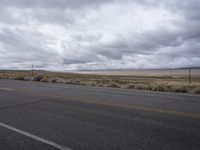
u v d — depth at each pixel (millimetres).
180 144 5387
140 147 5188
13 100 11367
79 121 7371
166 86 20062
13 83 22062
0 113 8508
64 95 13234
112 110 9047
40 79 28984
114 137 5844
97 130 6422
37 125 6926
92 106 9875
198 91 17062
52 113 8500
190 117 7973
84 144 5367
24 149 5082
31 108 9414
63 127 6711
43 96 12750
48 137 5848
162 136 5945
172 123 7191
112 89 17406
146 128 6625
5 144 5375
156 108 9492
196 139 5730
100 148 5129
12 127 6703
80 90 16156
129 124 7035
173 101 11438
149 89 19953
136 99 11992
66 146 5250
